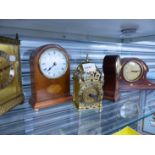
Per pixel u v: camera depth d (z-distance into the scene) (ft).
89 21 1.62
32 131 2.40
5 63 1.59
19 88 1.88
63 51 2.02
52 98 1.99
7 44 1.61
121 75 2.57
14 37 2.01
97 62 2.87
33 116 2.37
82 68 1.96
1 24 1.77
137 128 2.88
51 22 1.67
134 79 2.65
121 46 3.09
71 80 2.59
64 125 2.63
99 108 2.08
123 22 1.69
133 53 3.20
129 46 3.15
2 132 2.17
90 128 2.62
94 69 1.99
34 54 1.89
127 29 2.12
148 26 1.92
